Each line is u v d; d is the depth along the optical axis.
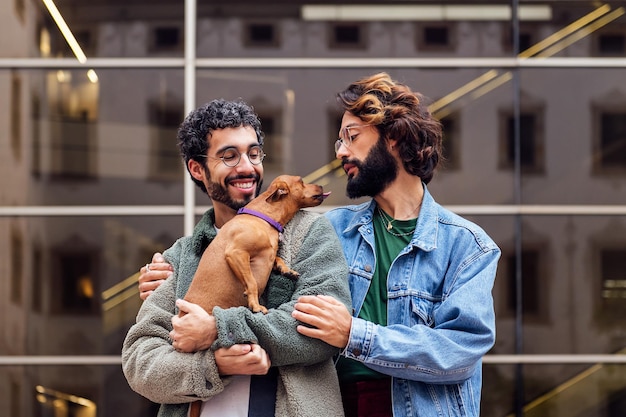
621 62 5.77
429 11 5.82
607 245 5.67
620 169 5.71
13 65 5.79
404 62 5.80
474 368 2.45
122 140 5.75
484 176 5.73
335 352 2.32
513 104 5.77
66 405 5.59
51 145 5.75
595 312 5.64
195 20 5.81
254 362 2.18
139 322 2.43
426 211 2.61
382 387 2.50
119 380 5.61
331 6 5.82
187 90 5.77
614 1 5.81
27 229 5.70
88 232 5.69
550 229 5.70
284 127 5.75
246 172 2.43
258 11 5.82
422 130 2.60
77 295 5.66
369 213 2.68
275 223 2.34
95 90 5.78
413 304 2.49
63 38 5.81
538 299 5.67
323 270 2.34
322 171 5.71
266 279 2.30
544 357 5.63
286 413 2.26
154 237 5.69
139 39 5.80
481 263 2.51
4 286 5.66
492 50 5.80
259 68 5.79
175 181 5.71
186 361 2.22
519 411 5.61
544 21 5.81
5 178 5.72
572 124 5.75
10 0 5.82
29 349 5.62
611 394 5.59
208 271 2.30
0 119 5.76
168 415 2.38
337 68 5.79
